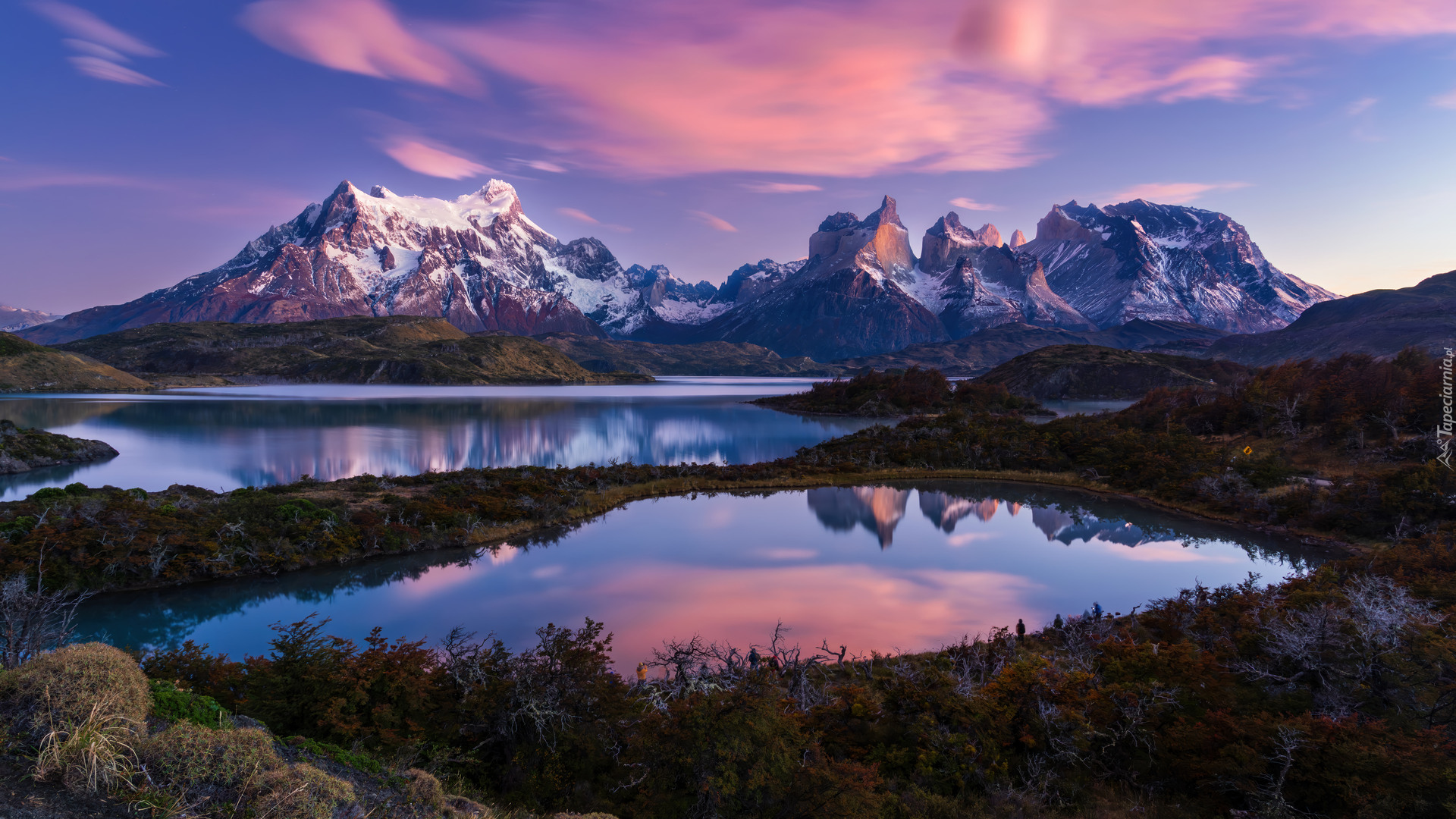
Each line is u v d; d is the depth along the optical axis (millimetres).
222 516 54906
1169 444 105000
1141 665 27000
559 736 20203
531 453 135750
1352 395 112938
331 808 9633
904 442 120000
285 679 21469
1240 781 19125
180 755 9391
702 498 86750
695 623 43656
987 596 49938
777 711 18734
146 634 40469
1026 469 106062
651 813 16906
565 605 46750
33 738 9023
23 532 47594
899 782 20188
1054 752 21984
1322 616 26672
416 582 51000
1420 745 18609
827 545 64188
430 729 20328
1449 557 45438
